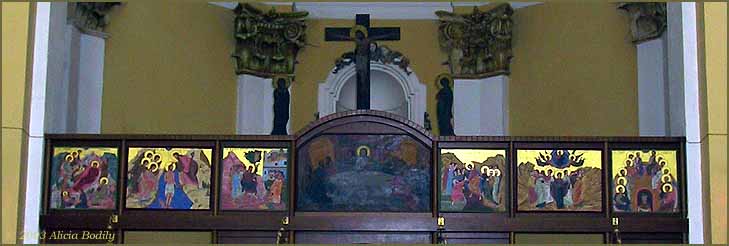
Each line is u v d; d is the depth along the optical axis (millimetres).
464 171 21484
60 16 23078
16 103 20516
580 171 21453
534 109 28562
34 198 20859
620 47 27391
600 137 21500
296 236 21328
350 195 21438
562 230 21219
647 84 26641
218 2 28828
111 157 21578
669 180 21266
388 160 21562
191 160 21594
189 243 21375
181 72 27891
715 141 20500
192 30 28234
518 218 21250
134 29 27125
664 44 26250
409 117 29609
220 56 28766
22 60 20656
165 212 21375
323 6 29953
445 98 29359
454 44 29562
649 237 21141
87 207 21375
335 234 21328
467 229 21234
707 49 20797
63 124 24156
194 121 28000
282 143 21641
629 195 21312
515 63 29062
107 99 26422
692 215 20891
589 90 27750
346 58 29734
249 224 21281
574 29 28203
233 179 21516
